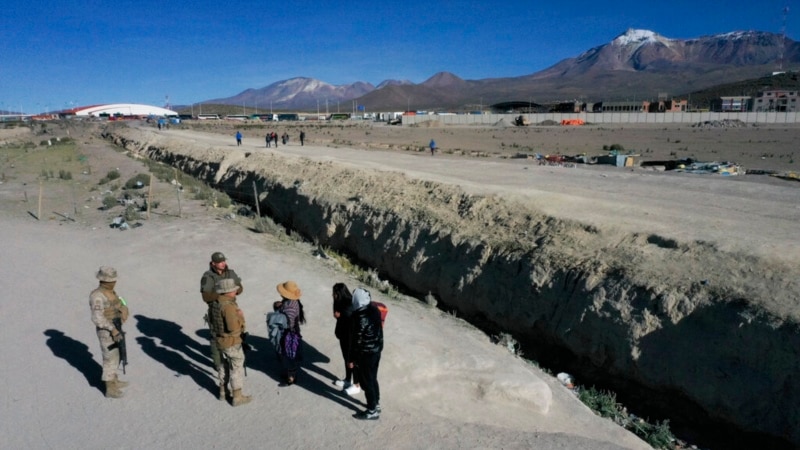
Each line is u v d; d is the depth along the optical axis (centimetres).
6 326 1021
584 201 1719
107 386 749
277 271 1420
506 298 1309
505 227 1538
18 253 1580
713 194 2138
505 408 788
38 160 4506
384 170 2491
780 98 15975
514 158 4388
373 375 689
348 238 2009
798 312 870
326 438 662
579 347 1102
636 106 16625
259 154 3397
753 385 853
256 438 661
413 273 1639
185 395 758
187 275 1373
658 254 1180
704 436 900
